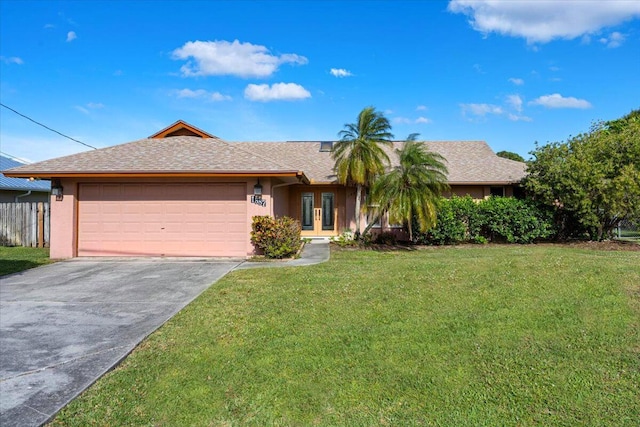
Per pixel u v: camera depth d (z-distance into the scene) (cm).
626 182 1277
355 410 328
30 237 1473
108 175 1098
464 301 606
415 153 1284
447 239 1512
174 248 1165
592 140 1403
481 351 432
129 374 384
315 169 1752
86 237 1168
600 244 1433
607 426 305
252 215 1148
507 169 1769
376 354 427
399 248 1415
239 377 379
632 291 639
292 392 354
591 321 515
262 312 574
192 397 343
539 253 1196
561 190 1416
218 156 1220
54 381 366
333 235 1711
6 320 557
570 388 359
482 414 322
